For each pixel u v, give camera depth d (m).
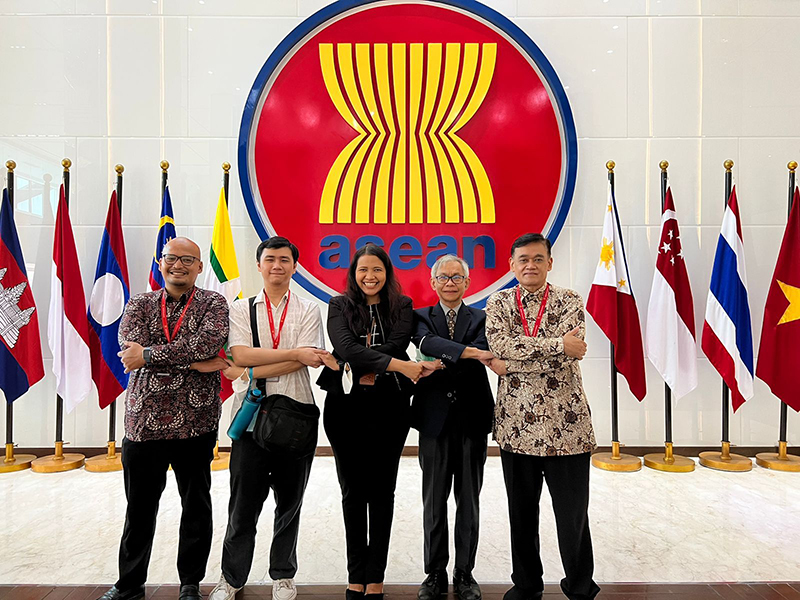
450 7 4.94
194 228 4.98
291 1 4.98
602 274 4.59
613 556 2.93
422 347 2.45
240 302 2.53
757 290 4.98
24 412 4.90
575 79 4.99
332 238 4.92
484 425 2.49
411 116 4.95
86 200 4.98
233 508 2.36
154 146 4.99
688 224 4.98
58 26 4.98
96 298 4.55
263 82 4.89
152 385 2.32
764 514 3.53
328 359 2.35
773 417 4.93
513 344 2.25
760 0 4.96
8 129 4.98
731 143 4.98
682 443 4.94
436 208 4.93
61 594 2.52
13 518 3.46
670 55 4.98
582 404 2.30
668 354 4.53
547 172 4.93
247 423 2.34
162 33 4.98
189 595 2.37
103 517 3.48
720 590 2.57
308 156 4.94
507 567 2.83
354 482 2.38
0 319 4.42
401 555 2.96
